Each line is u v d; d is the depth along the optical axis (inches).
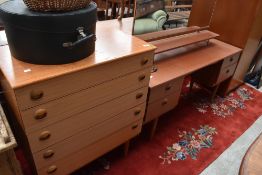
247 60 96.1
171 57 73.9
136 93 52.7
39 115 37.2
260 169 28.4
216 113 88.0
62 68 36.8
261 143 31.8
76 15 33.9
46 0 31.9
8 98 41.0
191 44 82.2
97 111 46.6
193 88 101.2
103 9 98.2
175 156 67.9
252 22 81.0
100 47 45.1
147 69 50.9
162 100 64.0
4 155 34.9
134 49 46.2
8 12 32.2
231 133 78.7
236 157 69.4
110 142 55.7
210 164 66.4
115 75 44.6
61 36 34.3
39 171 44.3
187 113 86.6
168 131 76.9
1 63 36.4
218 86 94.4
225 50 83.7
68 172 50.4
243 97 99.8
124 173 61.1
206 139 75.1
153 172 62.4
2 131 34.2
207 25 87.7
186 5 75.1
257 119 86.7
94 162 63.1
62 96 38.5
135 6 59.6
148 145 70.7
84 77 39.5
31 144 39.4
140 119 60.0
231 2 84.0
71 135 45.0
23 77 33.7
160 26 70.3
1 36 46.5
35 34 33.2
